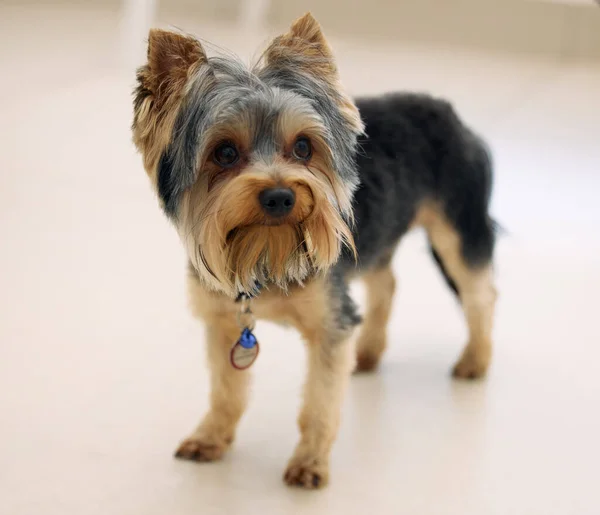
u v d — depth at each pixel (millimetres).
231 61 849
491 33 3064
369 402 1017
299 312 894
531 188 1771
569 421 998
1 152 1705
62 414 960
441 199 1053
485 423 988
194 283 897
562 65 2906
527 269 1395
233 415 926
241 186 807
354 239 955
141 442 929
